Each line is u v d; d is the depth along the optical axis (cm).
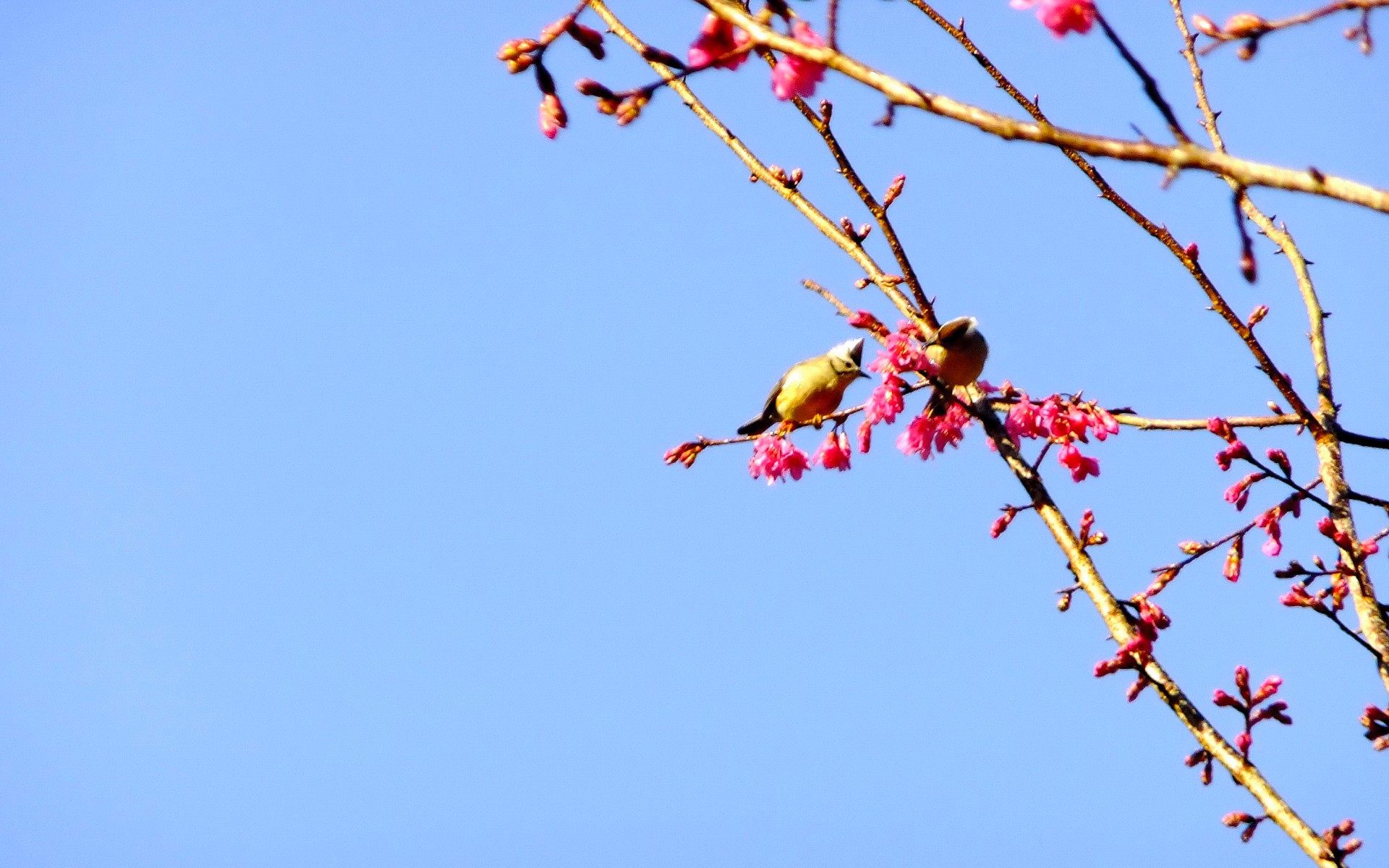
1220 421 954
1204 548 943
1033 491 965
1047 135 564
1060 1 611
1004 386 1055
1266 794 797
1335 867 759
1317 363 1103
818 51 608
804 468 1120
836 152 1072
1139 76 555
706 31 696
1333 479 975
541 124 695
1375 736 834
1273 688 824
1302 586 908
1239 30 666
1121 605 894
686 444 1145
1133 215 986
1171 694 853
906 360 1017
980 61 1054
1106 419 1003
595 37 703
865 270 1118
